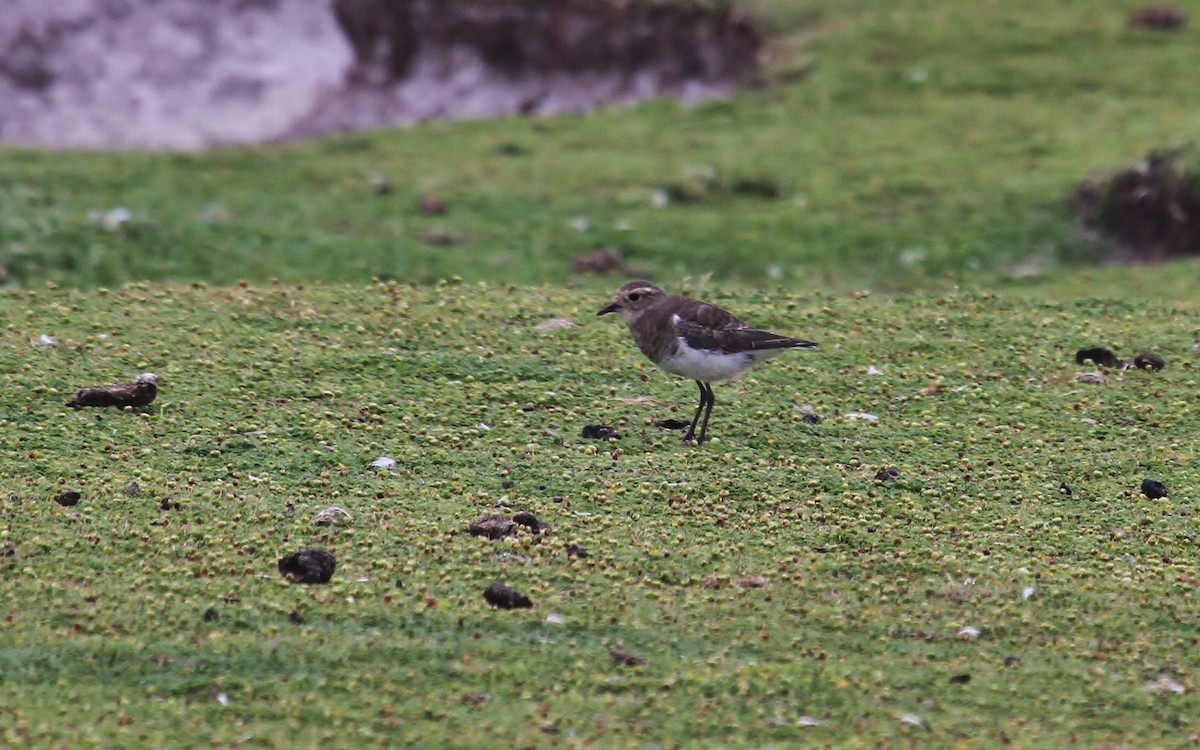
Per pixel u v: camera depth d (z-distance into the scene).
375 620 10.45
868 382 16.08
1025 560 12.01
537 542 11.84
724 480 13.25
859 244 26.67
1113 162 28.80
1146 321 18.73
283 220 27.73
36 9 41.16
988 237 26.86
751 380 16.03
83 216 26.22
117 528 11.62
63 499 12.02
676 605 10.95
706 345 13.80
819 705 9.62
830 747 9.09
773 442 14.30
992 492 13.39
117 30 41.22
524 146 32.78
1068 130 31.31
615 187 29.69
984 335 17.81
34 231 24.89
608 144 32.62
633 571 11.45
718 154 31.23
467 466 13.36
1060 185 28.42
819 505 12.90
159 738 8.87
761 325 17.91
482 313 17.83
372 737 9.01
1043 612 11.13
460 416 14.54
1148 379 16.42
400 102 39.06
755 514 12.66
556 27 38.16
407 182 30.33
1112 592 11.51
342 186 30.11
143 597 10.57
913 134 31.69
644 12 37.28
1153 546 12.40
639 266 25.72
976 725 9.46
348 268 24.88
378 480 12.94
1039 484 13.61
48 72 40.44
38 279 23.41
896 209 28.12
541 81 38.16
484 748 8.93
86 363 15.25
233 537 11.59
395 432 14.03
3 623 10.09
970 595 11.35
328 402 14.70
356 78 40.19
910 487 13.37
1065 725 9.49
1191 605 11.34
